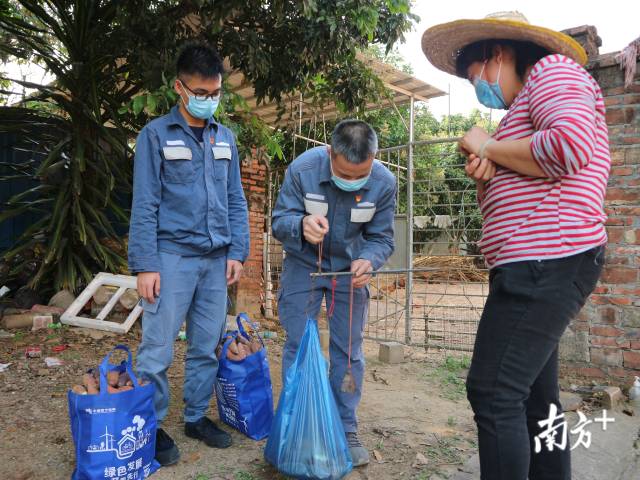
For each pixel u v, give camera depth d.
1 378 3.73
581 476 2.59
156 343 2.51
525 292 1.49
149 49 5.00
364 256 2.45
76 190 5.29
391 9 4.86
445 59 1.92
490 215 1.64
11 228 6.48
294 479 2.30
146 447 2.32
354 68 6.23
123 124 6.17
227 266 2.83
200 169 2.63
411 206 5.72
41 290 5.73
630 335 3.88
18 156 6.59
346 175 2.29
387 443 2.90
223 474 2.44
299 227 2.36
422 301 9.27
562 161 1.38
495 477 1.51
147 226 2.46
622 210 3.90
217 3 4.65
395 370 4.57
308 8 4.55
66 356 4.29
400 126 12.69
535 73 1.55
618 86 3.91
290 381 2.29
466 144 1.64
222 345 2.94
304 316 2.58
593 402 3.65
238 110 6.20
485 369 1.54
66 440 2.76
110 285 5.39
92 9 5.44
